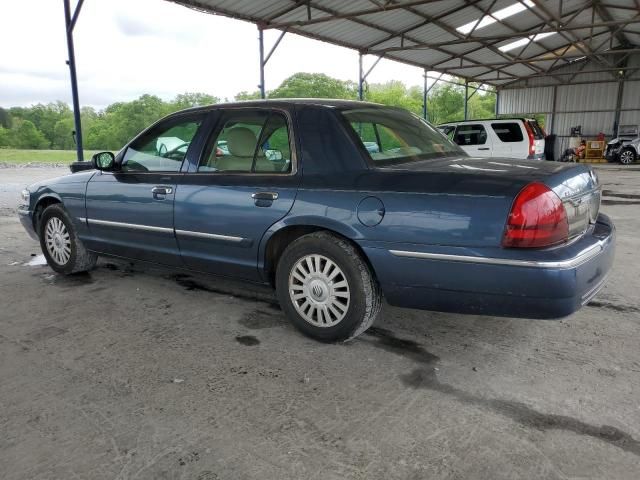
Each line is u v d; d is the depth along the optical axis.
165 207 3.66
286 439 2.17
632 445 2.09
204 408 2.41
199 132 3.62
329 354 2.99
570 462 1.99
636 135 23.12
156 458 2.05
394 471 1.95
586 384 2.59
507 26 17.47
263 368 2.82
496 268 2.47
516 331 3.28
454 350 3.02
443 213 2.58
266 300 3.93
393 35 15.93
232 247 3.36
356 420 2.30
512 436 2.16
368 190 2.81
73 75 9.31
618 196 10.35
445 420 2.29
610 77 25.59
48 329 3.40
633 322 3.42
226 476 1.94
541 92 27.64
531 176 2.54
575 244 2.58
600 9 18.06
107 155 4.08
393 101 60.88
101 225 4.17
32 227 4.86
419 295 2.75
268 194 3.14
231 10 11.63
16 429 2.26
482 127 11.30
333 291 3.03
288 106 3.28
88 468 1.99
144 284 4.37
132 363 2.89
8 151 38.38
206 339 3.22
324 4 12.22
